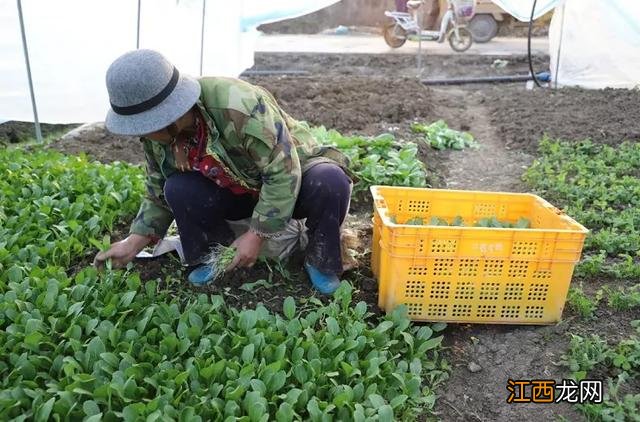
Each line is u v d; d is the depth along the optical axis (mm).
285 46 14852
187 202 2992
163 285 3242
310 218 3016
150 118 2316
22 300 2836
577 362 2766
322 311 2898
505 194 3482
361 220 4410
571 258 2875
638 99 8234
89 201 3936
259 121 2553
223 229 3236
